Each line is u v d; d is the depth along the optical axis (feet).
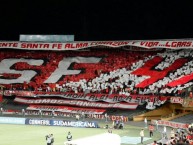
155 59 263.08
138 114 233.96
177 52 262.06
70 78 267.18
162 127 211.20
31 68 284.00
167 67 250.57
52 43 284.61
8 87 269.44
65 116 245.04
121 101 242.99
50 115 247.70
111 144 115.34
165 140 167.73
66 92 258.78
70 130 203.31
